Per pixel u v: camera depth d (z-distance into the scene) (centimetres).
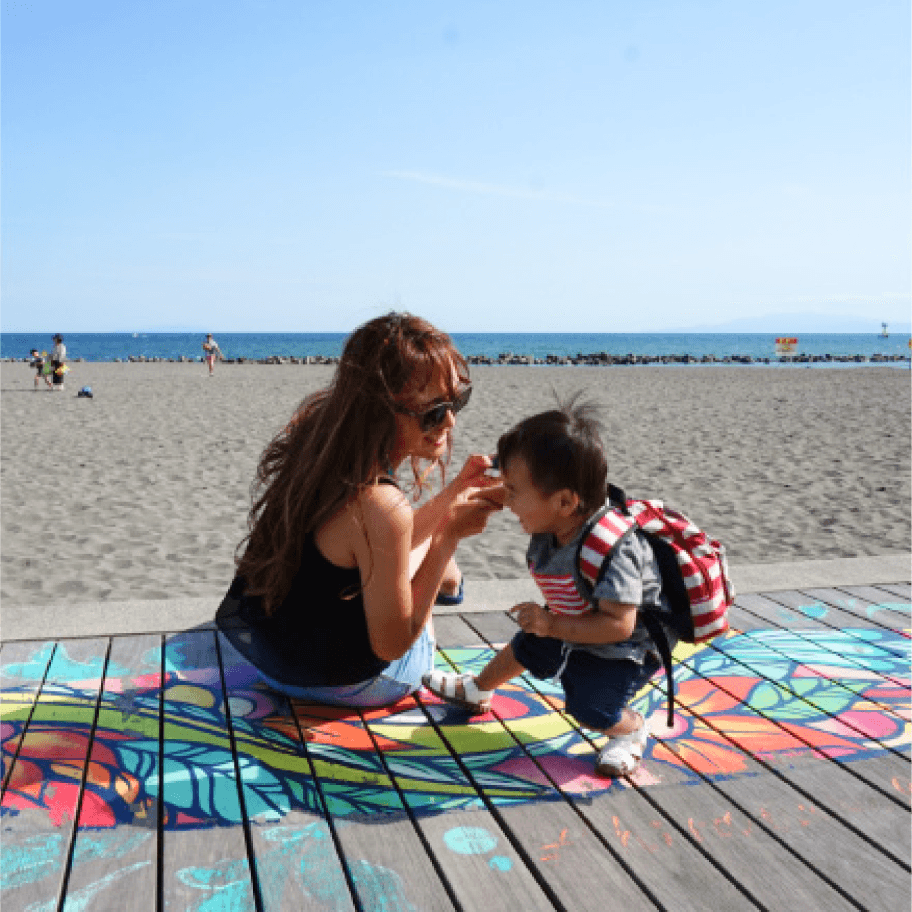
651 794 249
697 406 1900
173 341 16862
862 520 786
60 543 678
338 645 262
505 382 2773
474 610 399
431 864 216
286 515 247
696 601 253
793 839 229
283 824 230
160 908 196
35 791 242
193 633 362
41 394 2141
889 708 307
